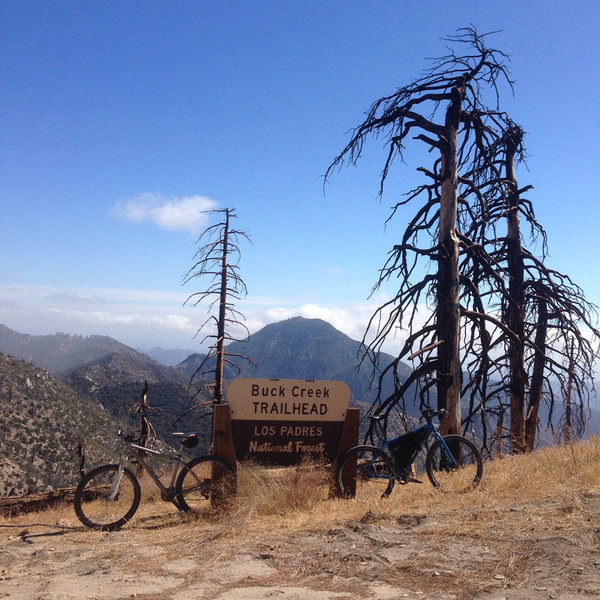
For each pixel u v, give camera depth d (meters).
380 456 8.44
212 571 5.02
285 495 7.70
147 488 10.41
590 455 8.56
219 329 20.00
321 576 4.73
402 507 7.09
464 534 5.34
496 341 18.05
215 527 6.71
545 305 19.73
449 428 14.23
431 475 8.38
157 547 6.04
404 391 14.52
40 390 167.00
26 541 6.94
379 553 5.12
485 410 15.95
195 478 7.96
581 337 18.58
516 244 19.23
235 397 8.81
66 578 5.11
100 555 5.86
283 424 8.87
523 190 19.02
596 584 3.96
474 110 15.94
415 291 15.46
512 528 5.33
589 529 4.98
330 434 8.94
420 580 4.41
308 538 5.84
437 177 15.39
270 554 5.37
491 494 7.18
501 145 18.38
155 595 4.48
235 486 7.93
